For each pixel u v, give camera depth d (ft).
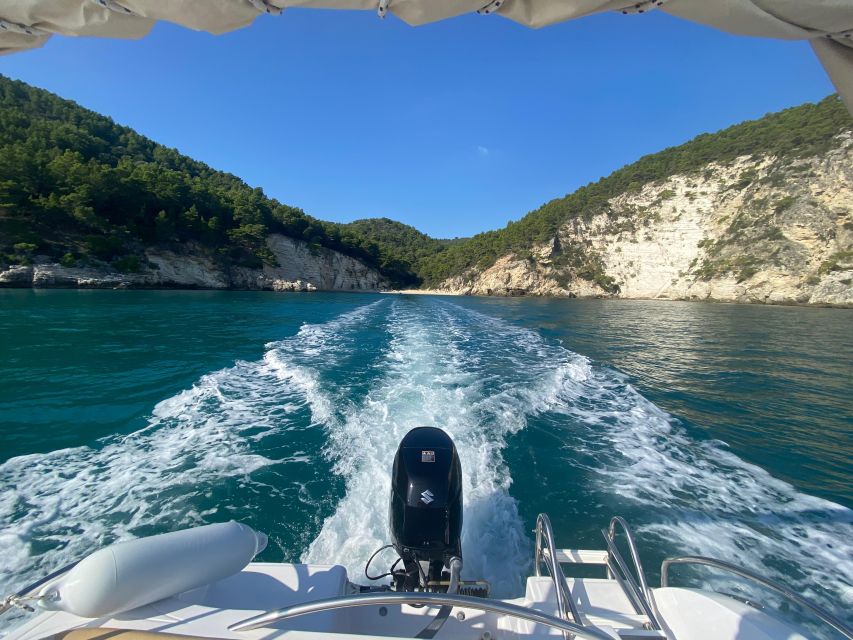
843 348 50.34
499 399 23.00
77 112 260.83
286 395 23.24
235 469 14.34
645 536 11.58
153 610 4.75
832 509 13.24
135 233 149.48
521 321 79.25
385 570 9.60
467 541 10.93
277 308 91.50
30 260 112.78
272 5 4.14
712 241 214.90
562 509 12.73
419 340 45.52
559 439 18.17
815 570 10.37
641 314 104.73
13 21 4.37
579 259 260.62
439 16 4.42
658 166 269.64
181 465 14.64
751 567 10.46
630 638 5.19
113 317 59.72
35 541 10.44
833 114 188.34
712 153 238.89
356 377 27.17
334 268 258.78
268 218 226.38
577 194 311.27
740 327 74.08
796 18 4.17
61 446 16.22
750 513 12.90
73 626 4.55
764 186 196.44
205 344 40.88
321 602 4.42
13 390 24.16
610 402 24.38
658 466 15.99
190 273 159.22
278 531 10.99
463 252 332.19
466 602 4.41
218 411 20.39
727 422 22.12
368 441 16.75
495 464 15.53
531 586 6.40
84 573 4.11
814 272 163.53
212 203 192.13
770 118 243.19
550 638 5.32
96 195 137.69
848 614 9.03
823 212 167.94
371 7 4.32
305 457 15.31
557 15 4.46
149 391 24.08
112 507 12.00
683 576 10.09
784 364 39.70
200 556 4.98
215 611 4.80
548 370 31.24
